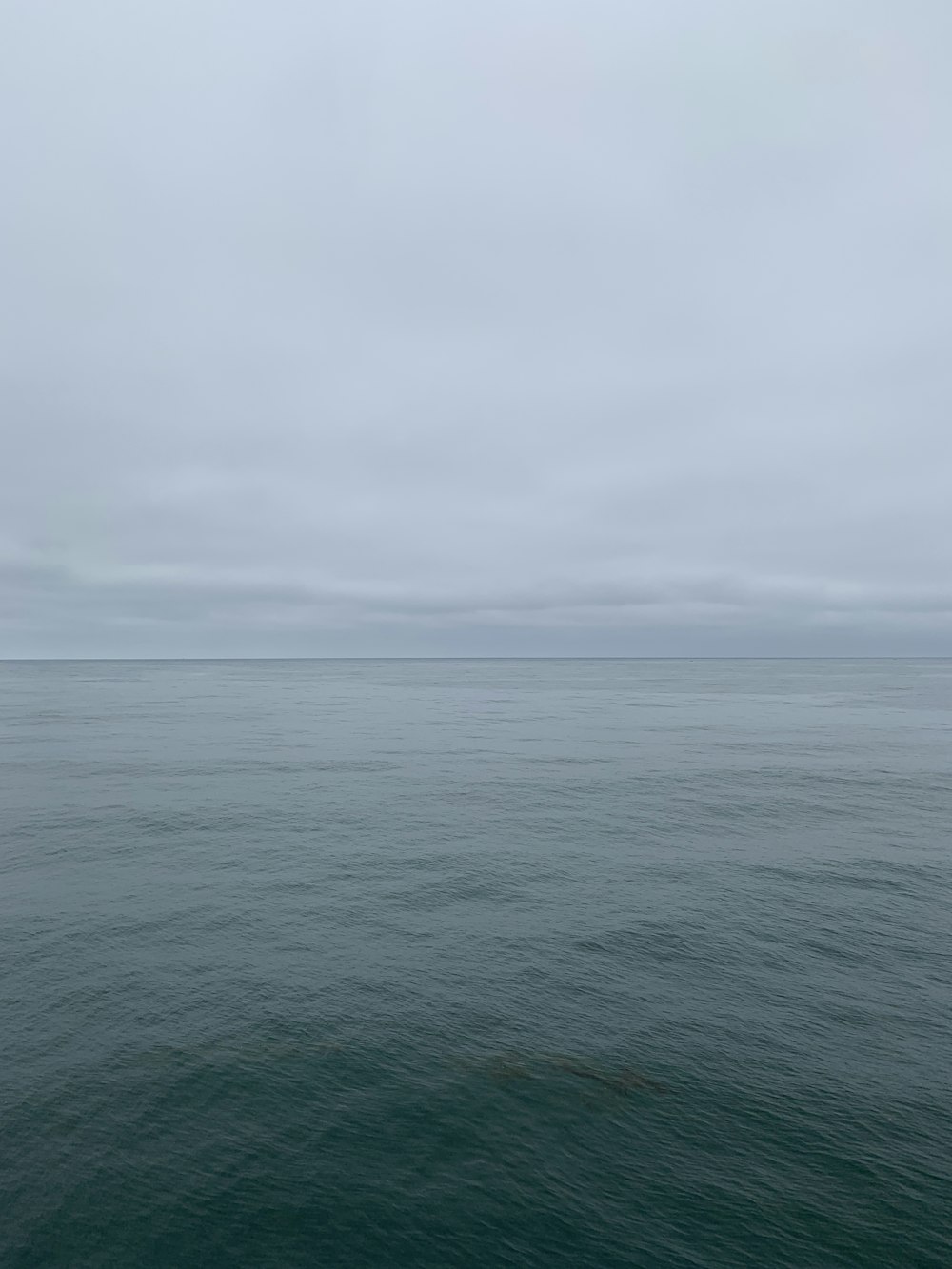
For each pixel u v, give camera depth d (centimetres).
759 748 5616
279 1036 1437
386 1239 962
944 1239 955
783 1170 1075
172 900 2192
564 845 2794
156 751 5469
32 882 2350
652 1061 1348
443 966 1744
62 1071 1317
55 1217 995
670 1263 922
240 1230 977
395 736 6550
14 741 6091
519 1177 1066
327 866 2528
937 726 7194
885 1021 1485
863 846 2759
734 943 1864
